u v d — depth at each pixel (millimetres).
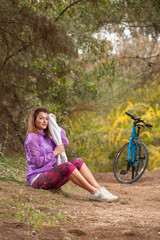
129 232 2615
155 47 11031
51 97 7125
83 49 7254
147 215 3275
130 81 10617
